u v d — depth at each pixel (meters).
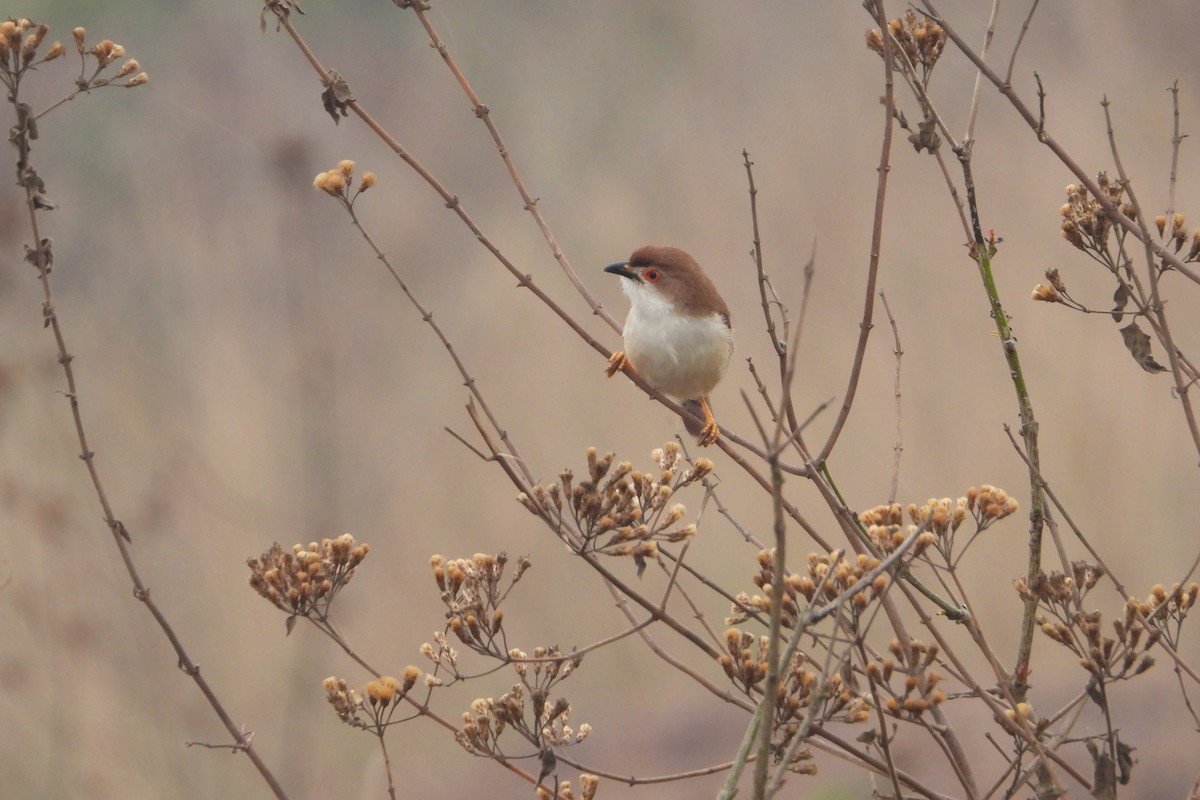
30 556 11.39
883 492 12.53
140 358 14.82
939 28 5.82
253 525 12.53
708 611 12.44
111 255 17.09
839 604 4.25
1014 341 5.54
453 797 11.59
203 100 18.12
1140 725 10.00
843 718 4.74
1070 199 5.73
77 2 20.17
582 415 14.02
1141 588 11.47
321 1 23.16
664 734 11.89
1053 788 5.05
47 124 18.97
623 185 17.17
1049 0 16.06
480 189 20.56
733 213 15.76
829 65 18.00
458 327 16.02
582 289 6.52
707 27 19.75
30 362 11.11
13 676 10.64
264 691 11.77
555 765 5.05
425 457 13.96
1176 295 12.96
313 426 13.34
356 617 12.70
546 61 21.38
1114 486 11.95
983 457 12.44
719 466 13.00
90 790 10.43
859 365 5.55
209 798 10.87
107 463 12.71
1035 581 5.24
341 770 11.91
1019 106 5.37
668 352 7.96
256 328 14.97
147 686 11.05
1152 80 15.02
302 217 15.07
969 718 10.48
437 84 22.02
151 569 12.06
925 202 14.96
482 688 12.66
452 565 5.15
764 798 4.07
